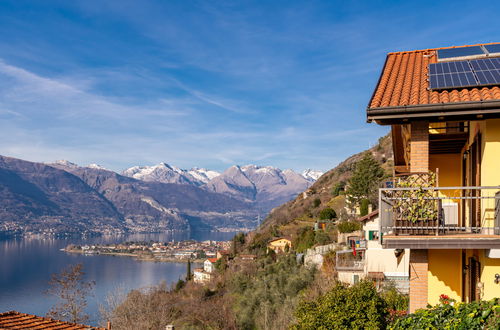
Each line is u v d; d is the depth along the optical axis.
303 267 48.09
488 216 9.25
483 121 9.45
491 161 9.20
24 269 168.62
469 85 9.48
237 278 55.16
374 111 9.27
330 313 14.68
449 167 12.80
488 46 12.52
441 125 12.84
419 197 8.97
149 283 117.38
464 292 10.48
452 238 8.62
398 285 34.53
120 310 37.47
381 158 91.44
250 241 96.69
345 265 39.38
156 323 38.28
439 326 8.24
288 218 94.81
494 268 9.04
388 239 8.84
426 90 10.19
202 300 51.84
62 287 40.53
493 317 7.68
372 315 14.31
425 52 14.21
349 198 69.50
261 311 40.56
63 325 17.92
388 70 12.78
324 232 61.50
